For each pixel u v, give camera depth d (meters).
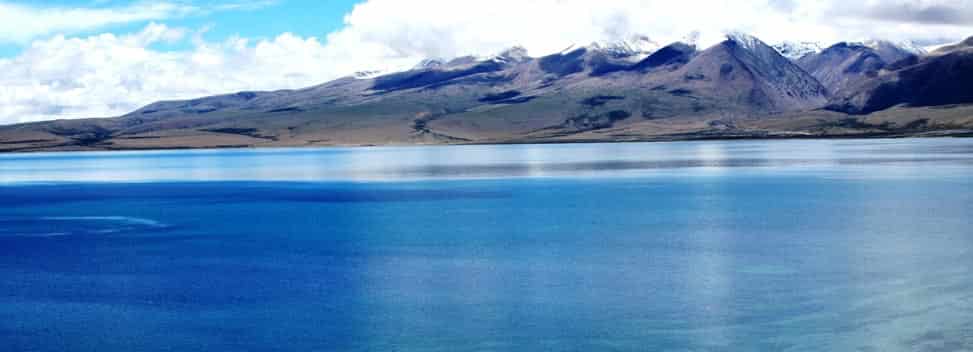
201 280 53.66
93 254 64.81
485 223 79.88
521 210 91.38
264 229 78.38
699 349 38.12
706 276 52.41
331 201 107.44
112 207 104.31
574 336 40.34
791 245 63.59
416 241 68.62
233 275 55.12
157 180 161.00
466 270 55.56
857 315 42.62
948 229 70.88
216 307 46.59
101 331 42.22
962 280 49.62
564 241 67.38
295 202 107.06
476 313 44.53
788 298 46.28
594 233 71.75
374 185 136.25
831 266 54.62
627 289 49.22
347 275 54.50
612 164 184.75
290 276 54.50
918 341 38.34
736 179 134.50
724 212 86.50
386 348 39.12
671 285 50.03
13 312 46.00
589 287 49.84
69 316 45.06
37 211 100.69
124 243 70.75
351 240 69.81
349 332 41.50
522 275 53.66
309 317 44.28
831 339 39.03
